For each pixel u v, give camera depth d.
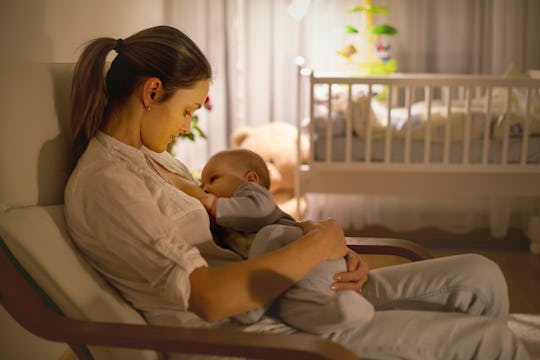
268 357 0.90
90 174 1.10
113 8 2.49
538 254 3.15
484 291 1.26
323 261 1.22
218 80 3.94
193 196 1.32
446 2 3.86
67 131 1.31
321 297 1.11
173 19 3.86
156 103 1.17
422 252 1.43
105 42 1.20
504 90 3.43
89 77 1.19
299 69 3.03
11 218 1.10
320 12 3.92
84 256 1.15
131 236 1.04
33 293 1.03
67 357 1.80
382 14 3.90
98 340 0.95
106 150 1.15
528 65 3.84
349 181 3.14
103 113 1.20
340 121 3.14
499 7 3.77
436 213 3.73
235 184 1.44
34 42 1.65
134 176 1.12
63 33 1.89
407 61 3.97
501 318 1.29
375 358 1.09
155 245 1.02
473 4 3.84
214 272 1.02
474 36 3.87
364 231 3.54
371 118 3.10
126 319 1.09
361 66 3.73
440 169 3.06
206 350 0.92
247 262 1.04
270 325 1.15
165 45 1.16
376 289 1.33
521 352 1.13
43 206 1.20
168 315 1.12
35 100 1.21
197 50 1.20
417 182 3.12
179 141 3.55
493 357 1.12
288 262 1.06
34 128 1.21
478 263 1.29
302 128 3.53
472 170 3.05
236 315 1.12
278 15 3.91
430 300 1.29
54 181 1.25
